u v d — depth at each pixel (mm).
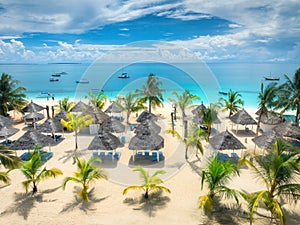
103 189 11227
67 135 19500
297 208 9945
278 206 8180
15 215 9312
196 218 9227
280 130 17406
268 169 8750
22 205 9961
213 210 9711
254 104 36500
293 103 19562
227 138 14516
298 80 20031
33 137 14594
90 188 11320
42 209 9703
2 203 10094
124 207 9883
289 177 8172
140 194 10852
